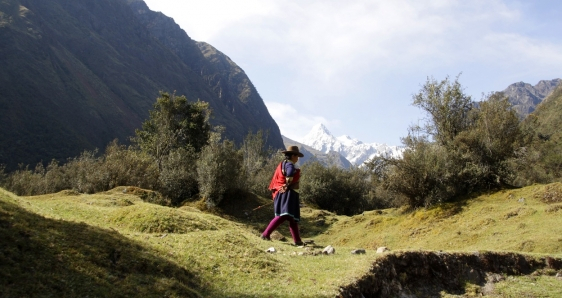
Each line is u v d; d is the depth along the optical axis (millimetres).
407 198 25312
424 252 9125
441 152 25344
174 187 32438
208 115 49781
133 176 30594
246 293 6207
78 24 194500
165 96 46500
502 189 22812
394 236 21672
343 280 6898
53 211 10422
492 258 10242
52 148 100875
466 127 28625
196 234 8516
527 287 9500
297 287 6613
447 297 8406
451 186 23859
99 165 32375
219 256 7527
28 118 104250
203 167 30500
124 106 161125
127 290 5242
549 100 82188
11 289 4352
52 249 5504
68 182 36719
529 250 14383
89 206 12336
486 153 24625
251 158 46719
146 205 10312
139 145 46594
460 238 18359
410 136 28938
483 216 20078
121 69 186125
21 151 93062
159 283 5719
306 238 25172
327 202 40594
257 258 7766
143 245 7020
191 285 6188
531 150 38594
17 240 5309
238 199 30969
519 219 18219
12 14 145875
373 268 7605
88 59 177625
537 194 20422
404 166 24984
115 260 6031
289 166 10336
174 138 42812
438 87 29938
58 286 4770
